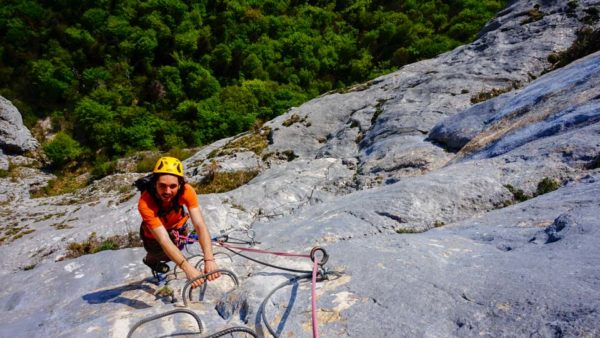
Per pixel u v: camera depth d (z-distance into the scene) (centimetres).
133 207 1024
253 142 1470
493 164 648
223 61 4128
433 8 5159
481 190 581
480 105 980
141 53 3947
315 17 5144
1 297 530
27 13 4088
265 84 3722
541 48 1271
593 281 201
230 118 3056
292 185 1023
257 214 928
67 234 948
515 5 1658
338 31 5066
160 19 4238
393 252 310
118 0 4391
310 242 495
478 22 4484
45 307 452
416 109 1180
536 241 321
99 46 4016
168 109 3519
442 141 950
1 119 2386
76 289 509
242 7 4828
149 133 2947
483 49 1466
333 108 1502
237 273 385
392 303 230
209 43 4312
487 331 188
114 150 2836
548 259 253
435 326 203
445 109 1121
